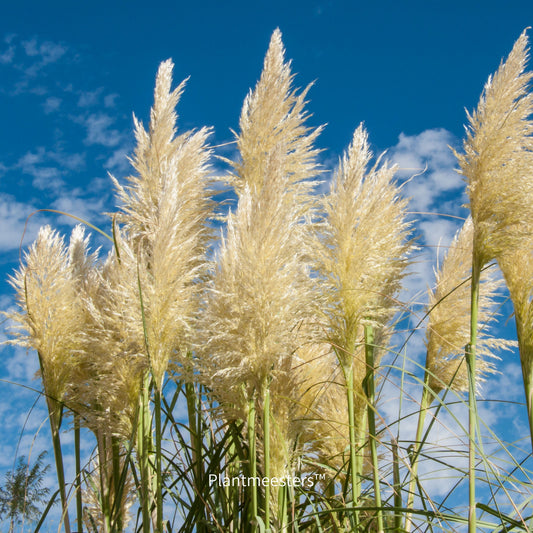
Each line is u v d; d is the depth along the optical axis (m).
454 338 3.82
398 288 3.72
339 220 3.61
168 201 3.63
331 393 3.85
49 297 3.80
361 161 3.63
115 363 3.65
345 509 3.51
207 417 3.80
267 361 3.48
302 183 3.84
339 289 3.61
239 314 3.49
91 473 3.97
